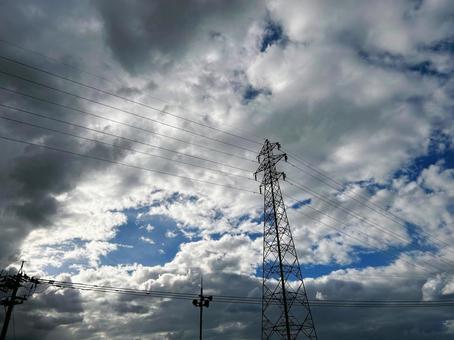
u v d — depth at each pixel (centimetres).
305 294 4444
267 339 4328
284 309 4316
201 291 4988
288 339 4100
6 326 3503
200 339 4650
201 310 4875
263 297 4600
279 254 4716
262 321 4456
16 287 3706
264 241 5038
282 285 4469
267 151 5778
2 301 3619
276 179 5431
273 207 5172
